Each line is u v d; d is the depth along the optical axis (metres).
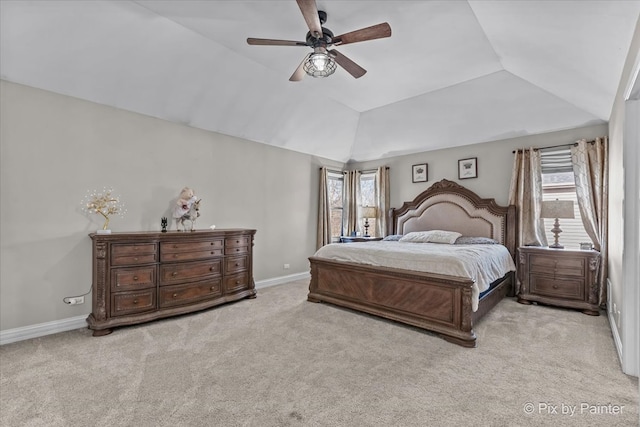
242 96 3.92
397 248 3.65
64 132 3.03
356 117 5.19
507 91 3.87
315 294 3.99
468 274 2.80
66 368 2.23
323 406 1.80
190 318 3.35
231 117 4.17
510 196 4.45
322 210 5.80
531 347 2.60
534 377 2.12
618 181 2.73
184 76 3.36
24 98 2.81
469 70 3.59
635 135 2.21
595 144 3.78
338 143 5.68
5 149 2.71
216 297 3.75
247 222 4.71
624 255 2.21
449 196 5.04
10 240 2.74
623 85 2.36
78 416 1.70
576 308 3.56
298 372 2.19
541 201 4.23
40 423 1.64
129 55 2.94
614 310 2.90
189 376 2.13
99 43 2.75
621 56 2.17
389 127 5.18
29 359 2.38
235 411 1.76
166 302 3.30
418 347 2.62
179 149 3.92
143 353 2.49
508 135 4.53
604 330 2.98
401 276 3.14
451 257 2.95
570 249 3.82
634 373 2.14
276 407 1.79
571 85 3.16
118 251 3.00
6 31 2.43
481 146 4.85
